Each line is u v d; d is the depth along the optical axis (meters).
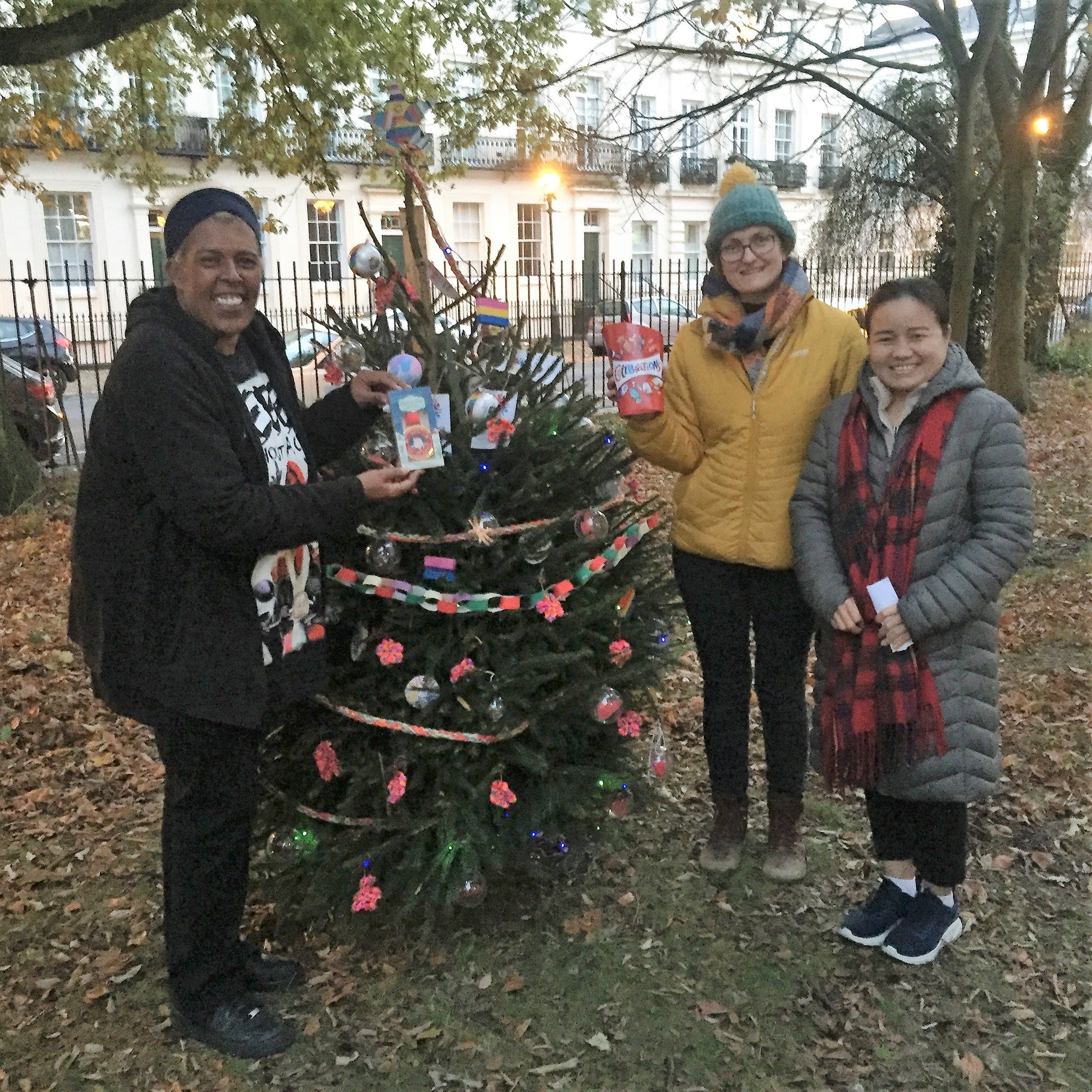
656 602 3.10
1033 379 15.53
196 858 2.44
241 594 2.31
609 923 3.06
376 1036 2.61
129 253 22.17
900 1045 2.54
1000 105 11.62
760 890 3.20
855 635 2.65
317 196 23.17
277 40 8.91
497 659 2.69
